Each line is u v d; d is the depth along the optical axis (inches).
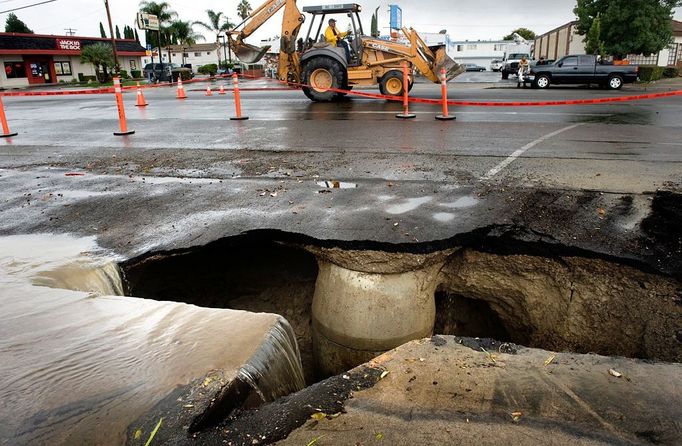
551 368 102.5
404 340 161.2
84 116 549.6
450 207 192.7
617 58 1221.1
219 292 208.5
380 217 184.4
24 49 1641.2
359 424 85.7
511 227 171.6
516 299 175.8
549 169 244.4
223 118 484.4
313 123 427.8
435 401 91.7
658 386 95.8
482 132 358.3
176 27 1866.4
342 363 168.6
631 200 194.1
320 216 187.9
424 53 592.1
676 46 1587.1
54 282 142.9
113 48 1576.0
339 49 572.7
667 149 285.0
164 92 986.7
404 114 443.8
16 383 93.8
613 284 154.7
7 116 582.6
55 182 251.9
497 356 107.7
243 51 611.2
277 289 209.2
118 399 88.9
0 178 263.0
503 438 81.7
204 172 262.8
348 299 164.1
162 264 183.3
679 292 144.2
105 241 174.6
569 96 674.8
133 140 372.2
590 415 87.4
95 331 112.3
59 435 81.0
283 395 107.0
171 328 113.4
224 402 88.8
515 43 2448.3
